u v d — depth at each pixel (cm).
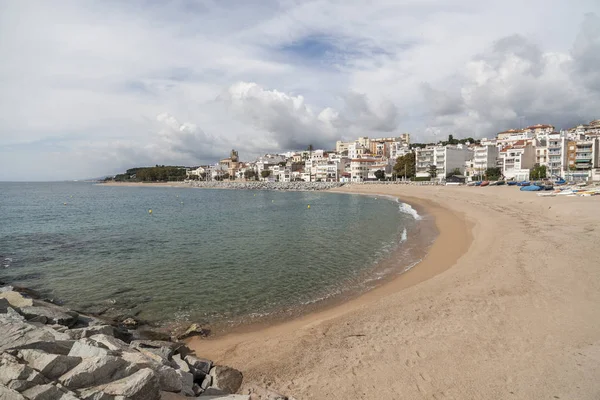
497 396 759
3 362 659
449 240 2723
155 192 14900
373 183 13488
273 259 2423
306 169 18825
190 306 1580
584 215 2869
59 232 3781
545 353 907
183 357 977
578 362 856
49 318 1217
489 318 1138
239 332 1289
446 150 11981
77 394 609
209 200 9331
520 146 10150
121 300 1666
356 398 784
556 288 1344
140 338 1212
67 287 1867
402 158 13850
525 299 1268
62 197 11188
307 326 1203
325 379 866
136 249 2841
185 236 3453
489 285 1446
